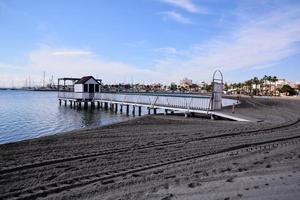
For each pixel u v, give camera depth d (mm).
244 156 9234
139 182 6719
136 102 34500
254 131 14930
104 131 15555
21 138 17812
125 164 8422
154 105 30297
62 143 11875
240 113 26719
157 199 5648
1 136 18594
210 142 11852
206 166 8062
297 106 44656
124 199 5699
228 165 8141
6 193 6156
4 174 7477
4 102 60156
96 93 44750
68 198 5832
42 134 19344
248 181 6648
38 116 31938
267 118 22797
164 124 19453
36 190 6320
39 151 10297
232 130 15453
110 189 6277
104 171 7723
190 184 6473
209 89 182750
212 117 23484
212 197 5680
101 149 10609
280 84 162500
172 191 6070
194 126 18031
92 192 6121
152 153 9852
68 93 48125
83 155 9609
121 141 12336
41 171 7758
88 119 29547
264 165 8062
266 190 6047
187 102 26641
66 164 8461
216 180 6770
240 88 163625
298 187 6230
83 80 45562
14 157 9391
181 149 10484
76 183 6727
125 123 19875
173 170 7691
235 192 5945
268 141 11977
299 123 19297
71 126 23656
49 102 61000
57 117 31250
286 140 12281
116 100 39344
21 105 50750
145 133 14781
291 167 7863
